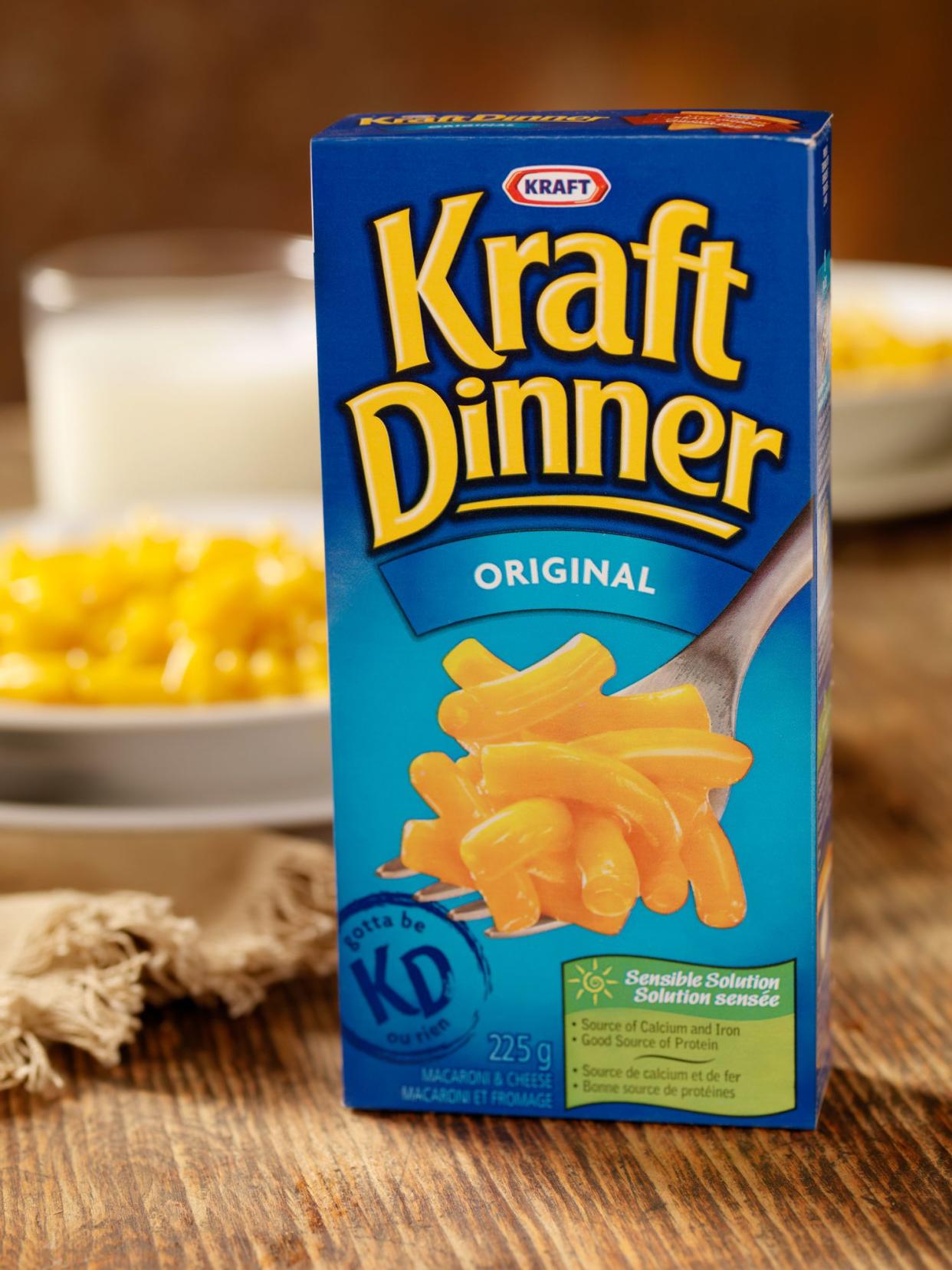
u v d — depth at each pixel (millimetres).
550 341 396
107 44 1666
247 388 819
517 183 389
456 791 419
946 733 604
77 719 516
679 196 385
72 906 457
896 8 1718
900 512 778
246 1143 421
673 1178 405
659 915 417
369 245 396
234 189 1729
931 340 854
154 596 582
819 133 388
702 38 1727
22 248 1705
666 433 398
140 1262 383
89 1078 445
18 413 1562
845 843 539
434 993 426
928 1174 402
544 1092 427
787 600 402
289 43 1695
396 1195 401
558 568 408
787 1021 416
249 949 464
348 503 409
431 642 414
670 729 412
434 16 1708
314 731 525
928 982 472
